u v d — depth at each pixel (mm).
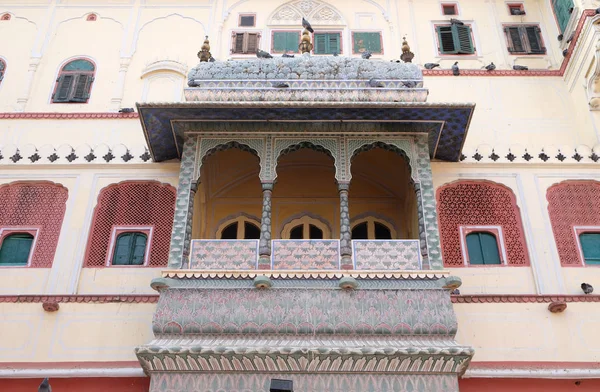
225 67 8695
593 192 9289
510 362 7805
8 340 7973
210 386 6730
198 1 11766
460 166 9477
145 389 7633
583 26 9867
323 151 8328
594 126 9734
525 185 9328
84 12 11586
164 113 8156
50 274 8633
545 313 8172
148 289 8539
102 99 10570
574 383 7727
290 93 8359
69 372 7625
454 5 11750
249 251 7547
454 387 6758
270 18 11625
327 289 7242
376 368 6789
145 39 11297
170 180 9383
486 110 10273
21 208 9188
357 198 9773
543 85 10570
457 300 8250
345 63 8734
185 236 7645
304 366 6773
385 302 7180
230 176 9578
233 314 7086
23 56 11031
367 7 11742
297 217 9688
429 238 7641
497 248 8875
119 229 9047
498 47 11148
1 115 10234
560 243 8859
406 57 9383
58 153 9578
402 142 8352
